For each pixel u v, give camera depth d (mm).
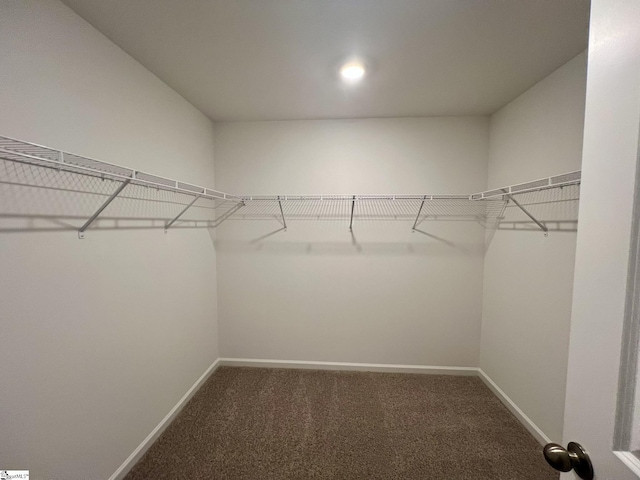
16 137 923
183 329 1953
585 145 445
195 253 2125
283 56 1449
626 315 372
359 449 1560
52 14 1034
